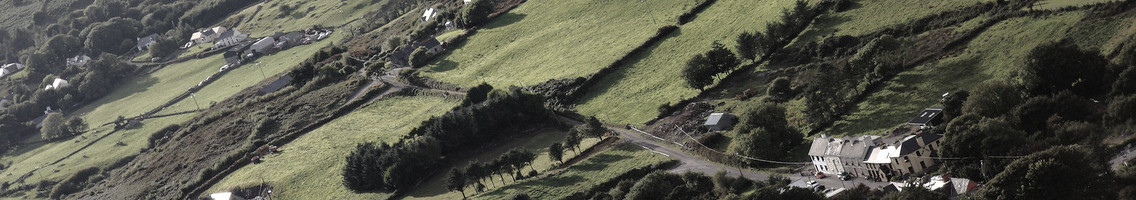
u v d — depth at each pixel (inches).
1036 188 6284.5
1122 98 7342.5
